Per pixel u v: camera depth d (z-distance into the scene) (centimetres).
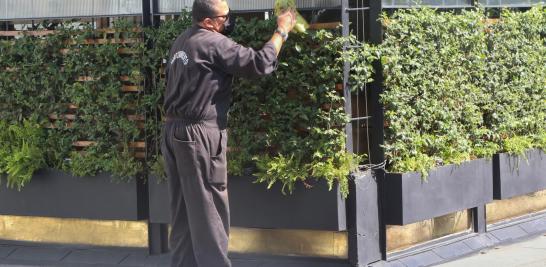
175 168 533
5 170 688
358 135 624
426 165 639
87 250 693
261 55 516
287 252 649
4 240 725
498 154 721
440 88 659
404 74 623
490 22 714
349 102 600
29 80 678
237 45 518
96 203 671
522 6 752
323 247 636
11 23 696
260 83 607
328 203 600
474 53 691
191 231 528
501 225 753
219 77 518
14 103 690
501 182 723
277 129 607
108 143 662
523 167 749
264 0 614
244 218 627
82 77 666
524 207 787
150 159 659
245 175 625
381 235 631
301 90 600
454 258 677
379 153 621
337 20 602
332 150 598
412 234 668
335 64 590
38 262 687
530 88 757
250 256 656
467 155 682
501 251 704
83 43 662
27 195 693
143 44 644
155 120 651
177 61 519
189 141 513
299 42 596
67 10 671
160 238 675
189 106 513
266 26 602
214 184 522
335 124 598
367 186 615
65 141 674
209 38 517
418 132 644
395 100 614
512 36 731
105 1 659
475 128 699
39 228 715
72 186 677
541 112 774
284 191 610
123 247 689
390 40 615
